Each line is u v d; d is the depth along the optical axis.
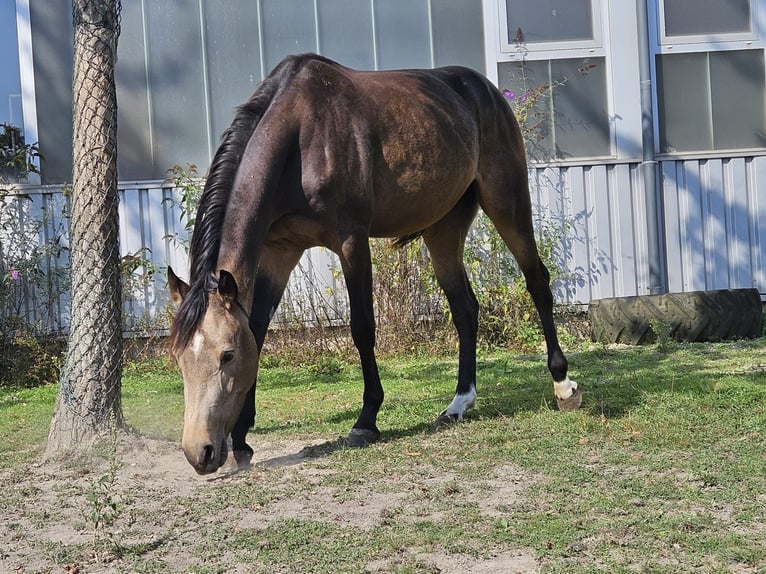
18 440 5.13
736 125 9.25
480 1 9.09
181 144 8.94
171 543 3.08
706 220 9.12
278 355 8.30
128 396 6.71
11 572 2.88
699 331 8.20
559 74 9.09
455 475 3.82
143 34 8.84
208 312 3.64
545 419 4.88
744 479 3.50
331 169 4.43
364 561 2.82
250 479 3.91
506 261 8.71
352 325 4.60
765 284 9.12
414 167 4.88
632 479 3.56
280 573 2.75
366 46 9.07
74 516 3.46
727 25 9.23
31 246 8.49
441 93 5.23
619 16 9.03
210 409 3.56
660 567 2.64
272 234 4.53
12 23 8.77
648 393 5.41
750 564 2.67
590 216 9.02
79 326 4.54
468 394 5.23
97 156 4.57
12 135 8.76
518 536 2.96
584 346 8.38
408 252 8.41
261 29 8.98
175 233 8.77
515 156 5.69
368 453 4.27
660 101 9.21
